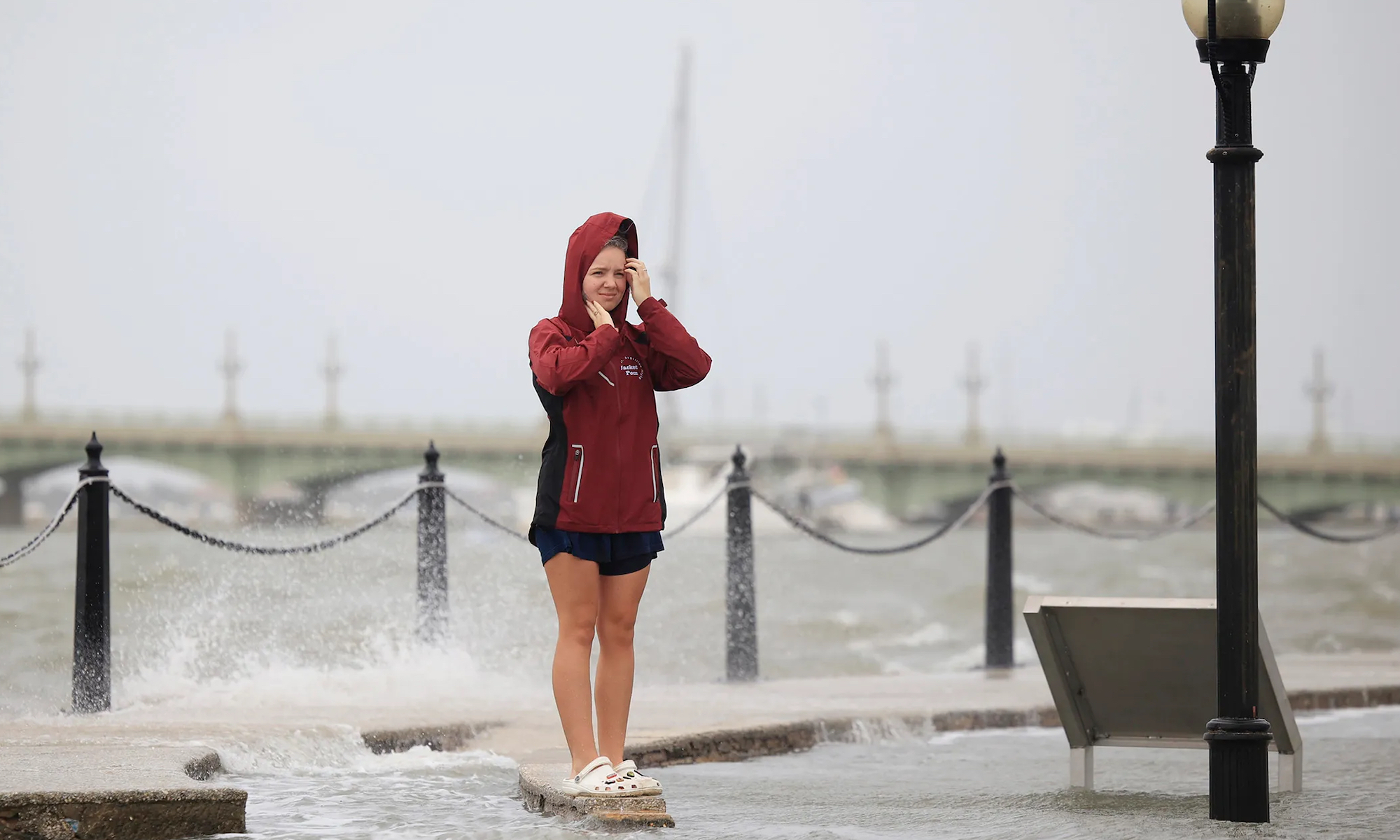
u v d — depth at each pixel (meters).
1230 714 15.59
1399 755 21.58
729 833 14.71
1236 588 15.54
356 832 14.84
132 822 14.40
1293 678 31.61
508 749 21.44
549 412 15.59
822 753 22.91
